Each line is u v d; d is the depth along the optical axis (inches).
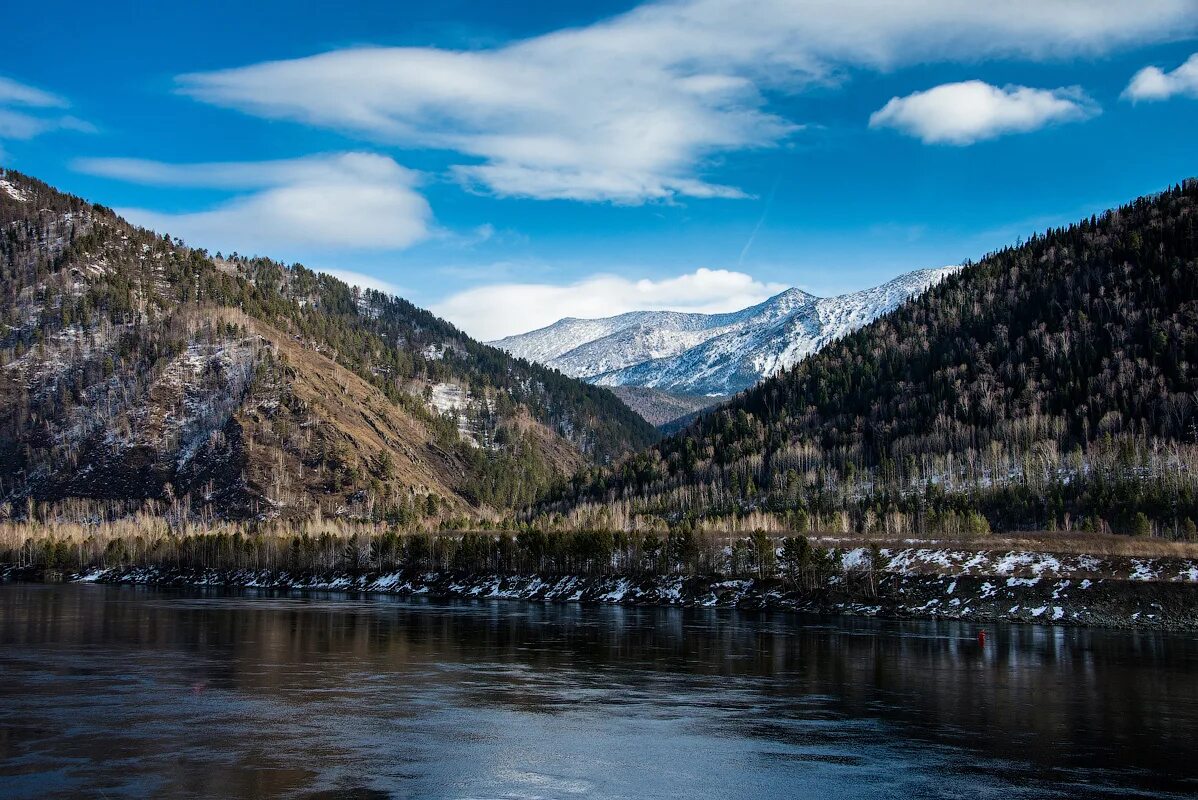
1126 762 2440.9
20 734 2620.6
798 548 7687.0
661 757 2480.3
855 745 2632.9
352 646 4808.1
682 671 4042.8
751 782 2239.2
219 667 4001.0
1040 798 2116.1
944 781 2255.2
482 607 7810.0
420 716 2982.3
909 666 4207.7
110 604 7657.5
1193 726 2896.2
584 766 2373.3
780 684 3705.7
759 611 7450.8
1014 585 6860.2
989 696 3435.0
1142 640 5324.8
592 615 6988.2
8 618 6215.6
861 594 7313.0
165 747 2479.1
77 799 1989.4
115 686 3462.1
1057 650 4805.6
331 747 2519.7
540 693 3454.7
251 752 2442.2
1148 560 6909.5
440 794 2092.8
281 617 6505.9
